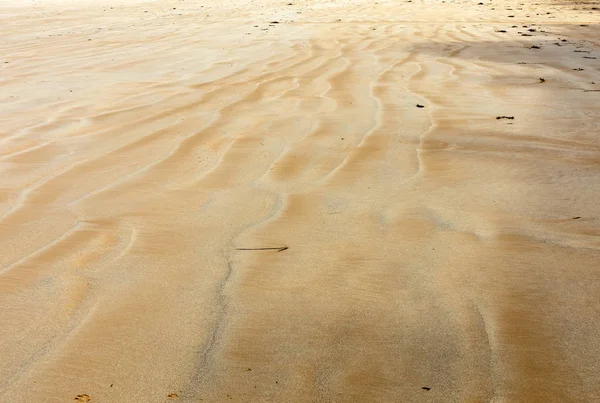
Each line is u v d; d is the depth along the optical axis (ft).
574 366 6.18
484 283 7.68
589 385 5.93
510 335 6.67
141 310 7.32
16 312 7.36
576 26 33.99
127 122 15.62
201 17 40.09
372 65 23.26
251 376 6.17
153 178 11.67
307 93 18.69
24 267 8.40
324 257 8.47
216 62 24.21
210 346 6.65
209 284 7.88
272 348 6.59
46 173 12.05
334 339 6.72
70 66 23.75
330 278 7.94
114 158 12.87
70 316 7.25
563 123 14.90
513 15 39.52
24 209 10.35
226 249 8.79
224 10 44.27
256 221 9.69
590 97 17.62
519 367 6.19
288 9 44.01
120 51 27.17
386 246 8.72
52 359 6.50
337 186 11.06
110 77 21.50
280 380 6.11
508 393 5.85
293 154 12.86
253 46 28.09
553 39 29.55
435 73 21.65
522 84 19.65
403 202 10.25
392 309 7.22
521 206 9.94
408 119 15.47
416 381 6.04
